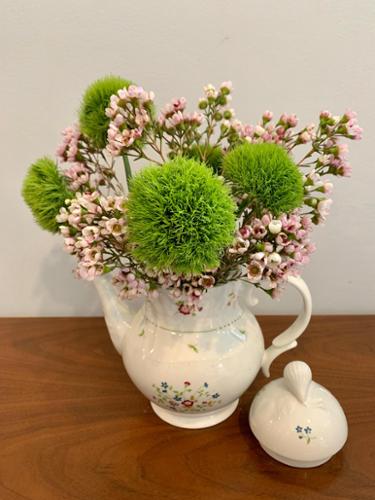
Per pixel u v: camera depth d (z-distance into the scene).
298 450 0.44
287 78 0.62
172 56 0.61
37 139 0.67
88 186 0.43
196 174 0.32
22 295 0.80
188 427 0.52
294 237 0.36
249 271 0.35
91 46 0.61
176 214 0.30
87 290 0.80
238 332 0.48
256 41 0.60
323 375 0.61
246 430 0.52
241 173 0.35
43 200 0.41
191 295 0.38
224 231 0.32
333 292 0.79
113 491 0.44
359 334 0.70
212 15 0.59
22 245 0.75
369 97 0.63
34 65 0.62
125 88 0.39
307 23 0.59
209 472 0.46
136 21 0.60
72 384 0.60
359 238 0.73
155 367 0.47
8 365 0.64
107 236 0.37
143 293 0.40
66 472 0.46
